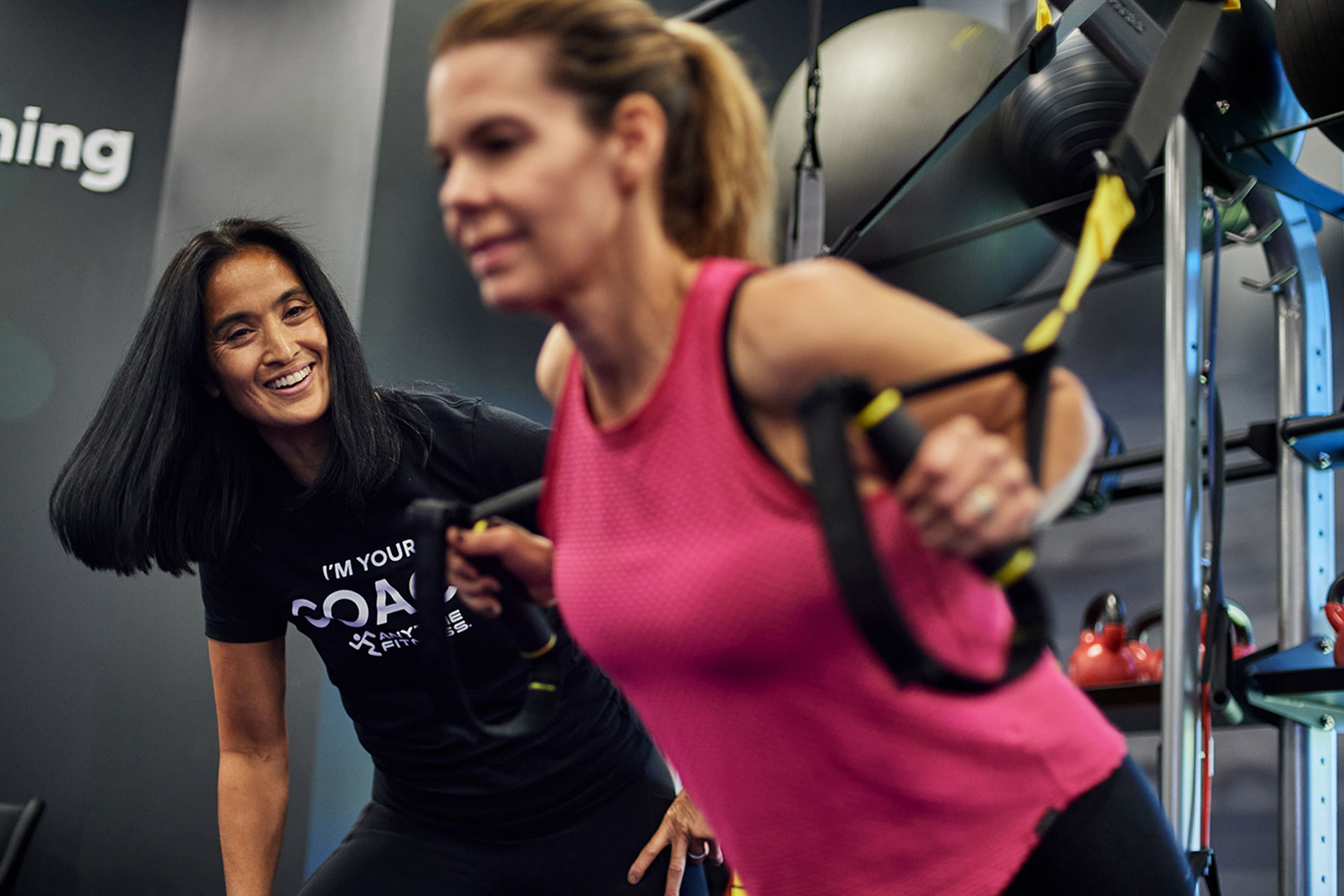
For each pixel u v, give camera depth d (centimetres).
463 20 65
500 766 133
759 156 80
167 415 131
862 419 51
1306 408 186
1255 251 264
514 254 64
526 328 346
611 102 65
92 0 394
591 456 75
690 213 75
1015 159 227
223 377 130
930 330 65
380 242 328
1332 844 168
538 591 88
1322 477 182
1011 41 248
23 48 387
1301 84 166
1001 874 77
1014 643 53
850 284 66
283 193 344
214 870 298
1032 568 53
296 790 288
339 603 136
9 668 343
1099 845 79
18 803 333
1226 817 247
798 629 69
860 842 78
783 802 78
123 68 391
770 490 67
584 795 136
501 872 135
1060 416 64
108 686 318
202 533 134
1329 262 252
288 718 294
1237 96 163
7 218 376
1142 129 72
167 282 130
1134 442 281
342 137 341
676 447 70
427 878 135
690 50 75
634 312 70
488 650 131
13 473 358
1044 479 63
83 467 134
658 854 136
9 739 338
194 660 316
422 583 80
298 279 132
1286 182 175
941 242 230
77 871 316
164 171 384
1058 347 55
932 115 234
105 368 367
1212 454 154
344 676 140
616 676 81
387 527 133
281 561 137
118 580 326
